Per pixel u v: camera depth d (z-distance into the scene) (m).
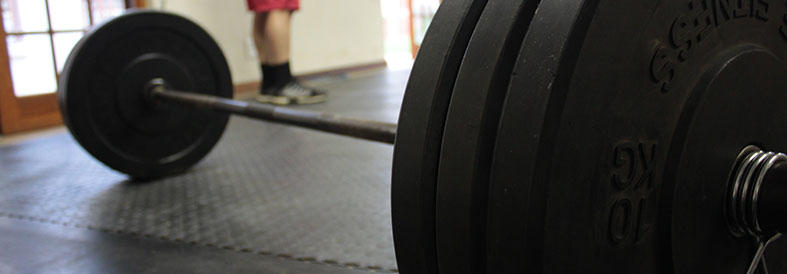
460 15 0.52
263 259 1.00
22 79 2.59
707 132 0.54
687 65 0.52
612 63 0.46
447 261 0.53
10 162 1.90
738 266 0.63
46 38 2.69
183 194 1.44
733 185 0.58
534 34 0.47
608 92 0.46
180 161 1.63
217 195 1.41
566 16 0.45
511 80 0.47
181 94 1.51
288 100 3.03
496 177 0.47
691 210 0.55
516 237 0.47
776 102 0.62
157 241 1.11
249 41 3.83
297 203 1.31
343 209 1.25
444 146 0.50
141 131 1.56
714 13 0.53
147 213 1.29
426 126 0.52
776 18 0.61
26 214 1.31
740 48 0.57
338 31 4.74
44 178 1.66
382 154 1.78
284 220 1.20
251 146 1.99
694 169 0.54
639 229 0.52
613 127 0.48
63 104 1.44
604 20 0.45
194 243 1.09
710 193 0.57
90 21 2.88
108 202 1.39
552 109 0.45
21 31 2.58
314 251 1.02
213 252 1.04
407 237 0.55
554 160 0.45
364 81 4.08
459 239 0.51
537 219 0.46
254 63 3.90
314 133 2.18
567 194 0.46
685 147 0.52
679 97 0.52
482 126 0.48
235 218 1.22
